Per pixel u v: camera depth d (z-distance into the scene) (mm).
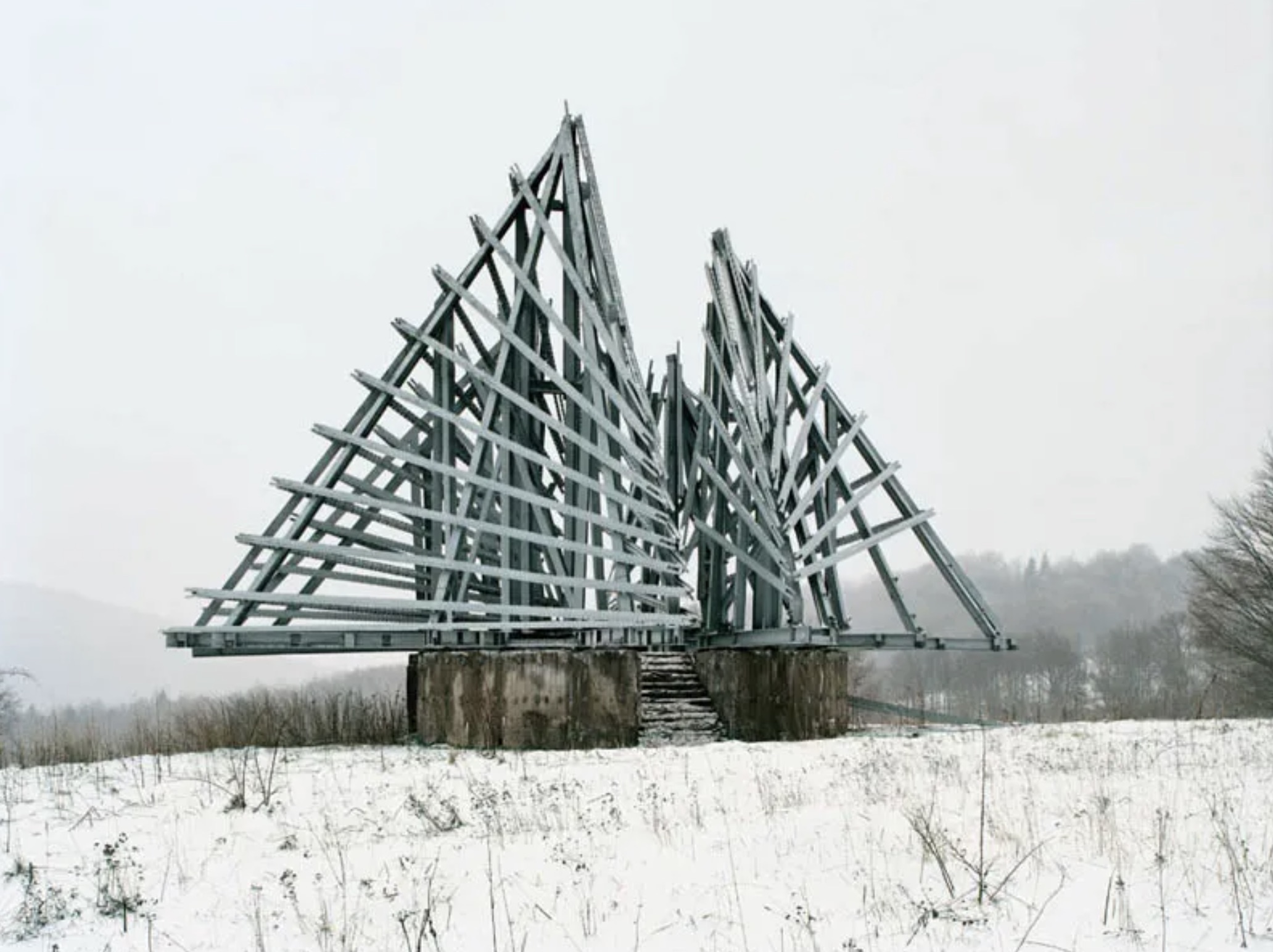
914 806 12031
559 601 22031
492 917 8711
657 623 19781
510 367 22844
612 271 21969
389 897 9359
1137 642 74875
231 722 21406
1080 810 11711
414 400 21125
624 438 20656
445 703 20469
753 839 10930
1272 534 38031
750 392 21734
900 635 22859
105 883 9867
